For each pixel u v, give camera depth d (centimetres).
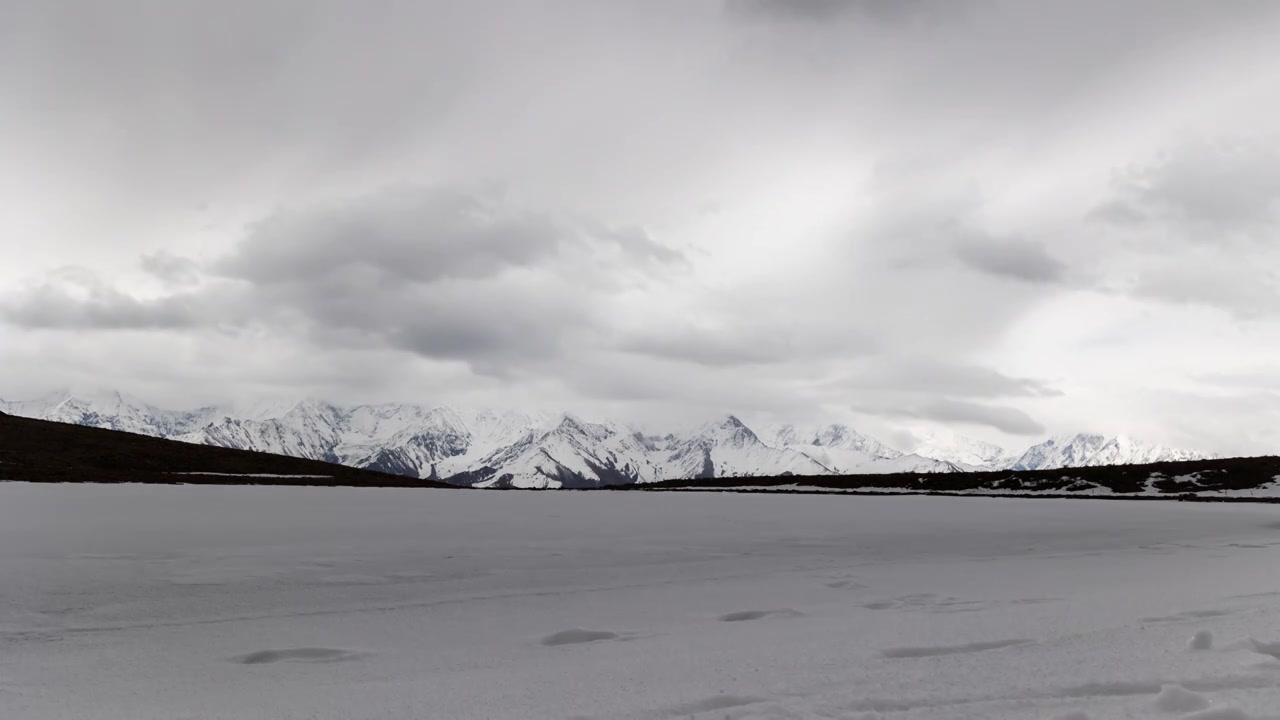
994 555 2752
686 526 3978
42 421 10075
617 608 1683
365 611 1667
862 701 774
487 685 962
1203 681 793
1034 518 4853
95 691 1006
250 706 903
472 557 2605
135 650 1297
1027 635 1152
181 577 2103
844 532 3697
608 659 1117
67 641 1375
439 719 806
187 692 991
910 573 2239
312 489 7925
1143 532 3775
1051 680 830
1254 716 654
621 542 3127
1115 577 2031
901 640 1166
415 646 1309
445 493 8469
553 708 827
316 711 866
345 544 2916
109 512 4119
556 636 1357
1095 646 1016
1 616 1593
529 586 2030
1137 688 784
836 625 1372
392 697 918
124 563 2334
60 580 2019
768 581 2097
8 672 1134
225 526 3519
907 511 5612
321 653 1264
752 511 5447
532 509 5406
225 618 1591
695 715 755
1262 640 961
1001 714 711
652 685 921
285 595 1867
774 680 911
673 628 1427
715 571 2323
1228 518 4928
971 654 1014
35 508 4259
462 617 1592
